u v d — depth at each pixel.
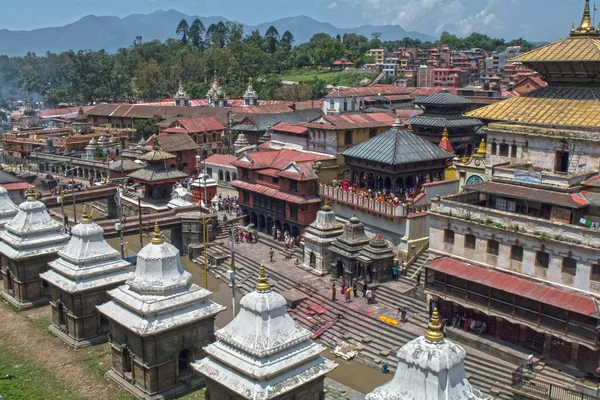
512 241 44.28
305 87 178.00
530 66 51.78
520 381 38.59
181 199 78.88
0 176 76.69
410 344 21.94
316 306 53.75
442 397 20.80
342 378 43.09
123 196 87.38
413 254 58.66
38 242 50.78
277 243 71.06
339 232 61.75
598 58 46.22
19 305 51.09
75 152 122.69
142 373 36.38
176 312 36.59
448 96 83.50
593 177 45.31
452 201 49.19
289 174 69.62
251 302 29.50
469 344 44.75
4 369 40.31
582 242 40.12
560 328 39.72
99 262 44.28
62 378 39.22
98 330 44.81
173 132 122.56
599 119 45.41
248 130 117.75
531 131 49.03
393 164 63.25
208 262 68.81
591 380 38.88
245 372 28.23
